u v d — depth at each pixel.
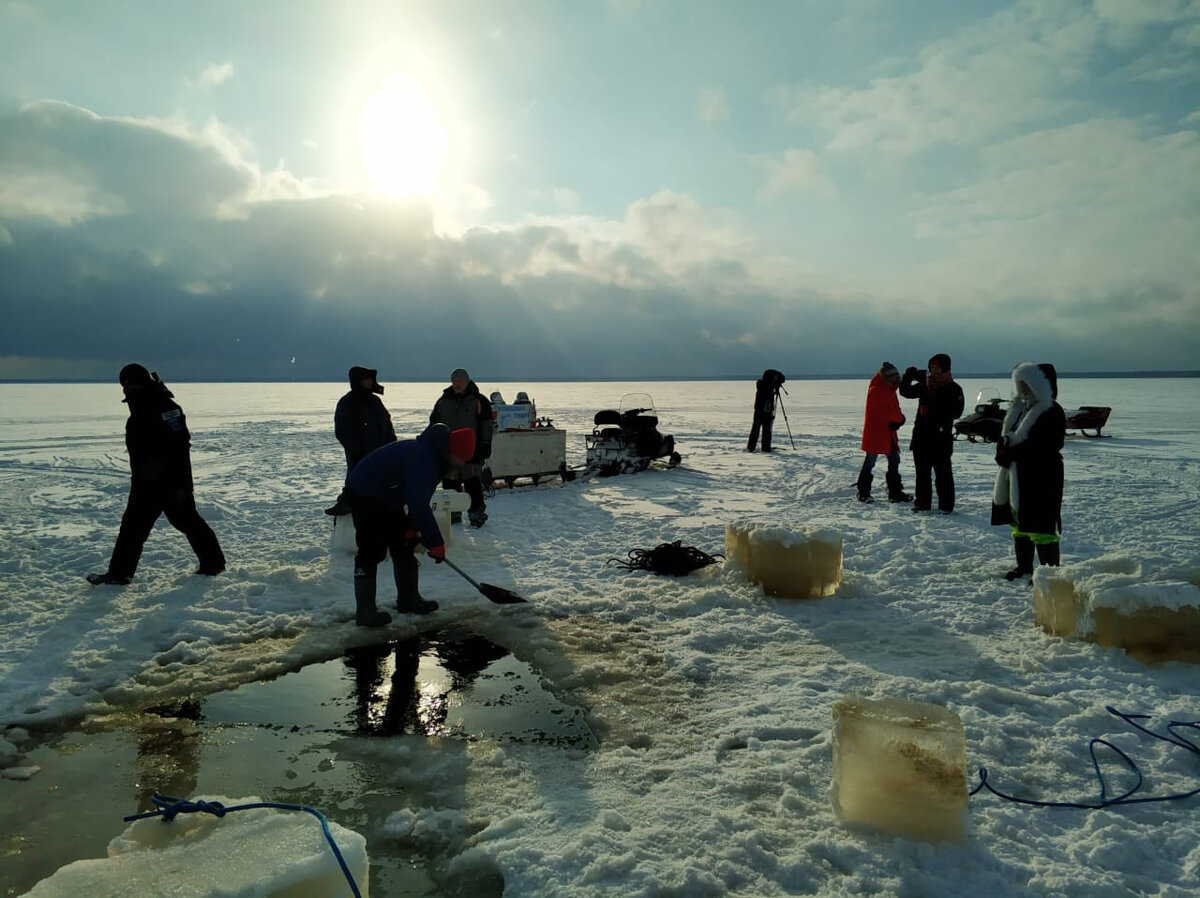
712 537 7.49
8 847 2.50
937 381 8.70
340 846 1.84
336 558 6.35
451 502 6.73
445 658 4.29
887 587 5.67
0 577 5.71
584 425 25.08
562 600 5.31
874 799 2.50
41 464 14.41
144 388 5.38
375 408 7.05
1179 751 2.99
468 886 2.29
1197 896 2.12
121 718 3.49
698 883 2.23
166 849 1.81
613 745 3.22
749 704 3.57
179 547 6.83
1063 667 3.96
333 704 3.66
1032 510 5.43
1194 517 8.50
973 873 2.27
